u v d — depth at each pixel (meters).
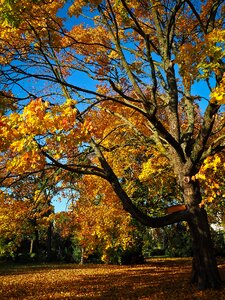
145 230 19.77
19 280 15.47
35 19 7.27
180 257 30.03
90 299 9.32
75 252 29.94
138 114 12.23
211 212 16.61
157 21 10.80
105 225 17.81
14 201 11.88
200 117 15.49
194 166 8.98
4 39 8.26
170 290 9.30
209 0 10.12
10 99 7.41
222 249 27.47
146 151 14.33
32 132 5.23
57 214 19.06
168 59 10.62
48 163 7.64
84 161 10.77
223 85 5.40
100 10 9.20
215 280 8.64
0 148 5.46
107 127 12.59
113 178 8.82
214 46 6.30
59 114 5.58
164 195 15.76
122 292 10.17
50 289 12.12
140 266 20.69
